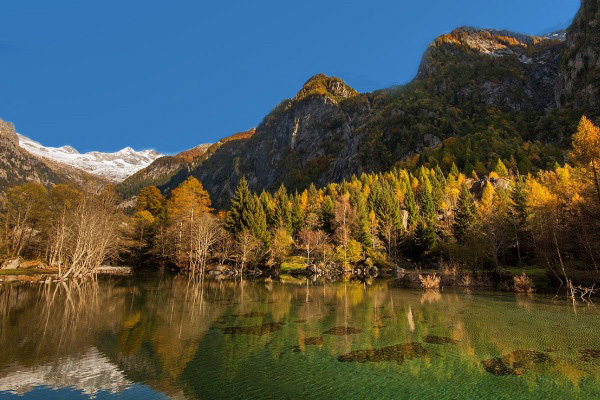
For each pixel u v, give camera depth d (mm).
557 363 13641
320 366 13547
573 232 36438
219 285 42344
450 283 43344
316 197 99875
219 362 14000
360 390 11344
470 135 136625
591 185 32469
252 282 46750
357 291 36875
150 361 14078
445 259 65938
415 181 101312
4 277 40375
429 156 125812
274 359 14367
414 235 72875
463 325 20219
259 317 22766
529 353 14898
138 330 19016
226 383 11945
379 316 23047
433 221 77750
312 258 69438
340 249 65312
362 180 116000
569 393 10953
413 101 184000
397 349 15672
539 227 44000
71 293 32094
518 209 56500
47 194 62531
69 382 11883
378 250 70688
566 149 123562
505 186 85750
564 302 28266
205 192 75875
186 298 30922
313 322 21266
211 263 66625
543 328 19312
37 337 17188
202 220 58000
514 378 12211
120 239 64188
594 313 23469
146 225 73500
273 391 11305
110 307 25656
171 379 12281
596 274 33000
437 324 20531
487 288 39094
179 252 59812
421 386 11625
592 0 154375
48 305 25750
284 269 63781
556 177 58812
